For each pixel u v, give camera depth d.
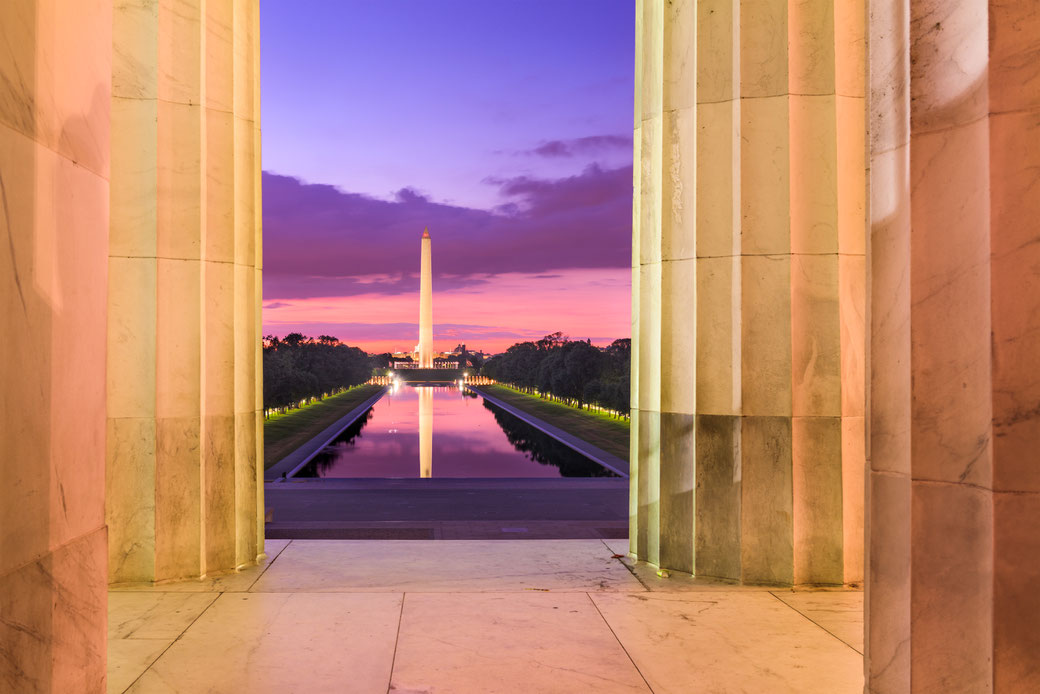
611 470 35.16
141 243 8.97
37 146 3.80
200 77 9.26
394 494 19.61
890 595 4.33
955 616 3.87
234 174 9.68
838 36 8.98
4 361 3.51
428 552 10.52
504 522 14.77
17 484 3.63
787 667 6.49
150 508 8.91
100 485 4.50
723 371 9.22
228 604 8.14
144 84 8.98
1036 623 3.62
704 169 9.30
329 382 117.69
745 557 9.00
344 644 6.96
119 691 5.93
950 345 3.91
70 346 4.15
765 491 9.00
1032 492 3.62
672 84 9.70
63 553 4.06
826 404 9.00
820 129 9.03
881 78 4.39
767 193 9.03
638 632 7.32
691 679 6.24
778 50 9.00
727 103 9.21
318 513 17.00
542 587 8.86
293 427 62.50
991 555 3.65
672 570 9.55
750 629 7.43
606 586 8.91
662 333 9.70
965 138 3.83
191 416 9.16
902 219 4.19
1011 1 3.68
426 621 7.60
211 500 9.35
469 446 48.81
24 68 3.68
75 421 4.21
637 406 10.30
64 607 4.08
